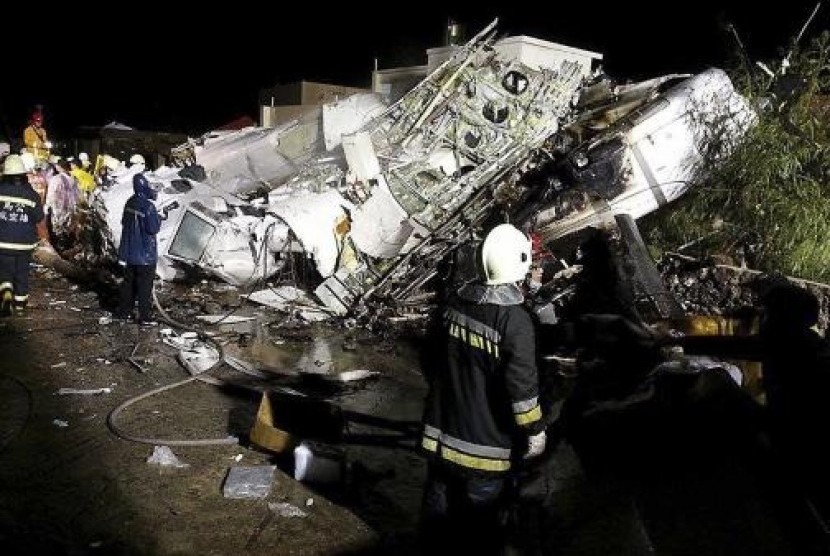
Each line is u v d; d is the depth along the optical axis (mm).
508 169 10109
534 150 10180
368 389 6516
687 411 4711
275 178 12500
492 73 10453
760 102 9414
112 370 6594
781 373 3598
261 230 9844
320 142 12102
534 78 10555
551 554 3766
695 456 4387
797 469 3562
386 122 10594
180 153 13664
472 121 10289
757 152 8633
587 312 8062
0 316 8211
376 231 9430
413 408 6086
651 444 4637
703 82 9555
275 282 10203
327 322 8820
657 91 10148
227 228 9820
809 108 9133
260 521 4074
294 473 4613
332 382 6641
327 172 11039
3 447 4797
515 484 3371
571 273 8844
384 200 9516
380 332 8430
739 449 4105
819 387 3447
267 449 4898
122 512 4082
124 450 4879
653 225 9891
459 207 9875
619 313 7402
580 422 5027
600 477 4488
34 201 8250
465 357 3166
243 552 3766
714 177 9117
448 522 3330
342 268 9391
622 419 4859
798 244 7891
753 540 3490
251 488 4344
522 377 3012
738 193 8672
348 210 9648
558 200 9516
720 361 5906
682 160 9523
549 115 10469
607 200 9562
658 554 3678
